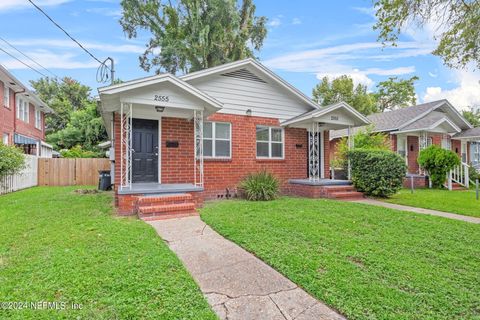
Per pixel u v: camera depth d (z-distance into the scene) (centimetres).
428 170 1407
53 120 2914
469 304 261
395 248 419
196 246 432
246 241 442
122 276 306
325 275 319
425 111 1664
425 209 767
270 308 257
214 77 959
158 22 2005
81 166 1566
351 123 1070
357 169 1012
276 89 1073
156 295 269
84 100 2848
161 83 712
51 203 806
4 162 1023
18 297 262
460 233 503
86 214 646
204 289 294
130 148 735
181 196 691
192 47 1912
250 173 983
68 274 309
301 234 479
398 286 296
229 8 1897
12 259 354
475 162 1991
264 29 2098
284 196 995
